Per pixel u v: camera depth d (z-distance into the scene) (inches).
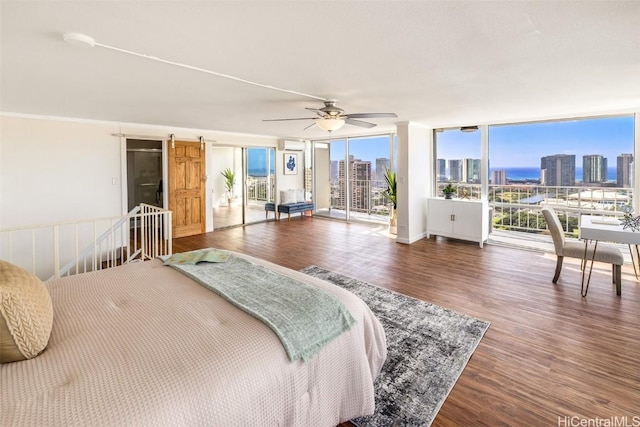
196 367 48.8
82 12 63.4
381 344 80.0
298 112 175.6
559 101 150.4
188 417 43.6
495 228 238.7
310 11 63.3
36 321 51.1
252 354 53.6
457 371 87.4
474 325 112.0
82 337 56.1
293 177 345.4
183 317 63.1
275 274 86.3
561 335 105.1
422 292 142.0
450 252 206.7
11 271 55.9
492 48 83.3
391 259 192.2
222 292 73.6
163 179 248.5
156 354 51.4
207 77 108.0
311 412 59.2
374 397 77.0
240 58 89.8
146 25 69.4
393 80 112.3
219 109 166.4
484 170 229.3
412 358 93.3
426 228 250.5
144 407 41.7
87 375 46.5
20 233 181.8
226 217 341.7
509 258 191.8
